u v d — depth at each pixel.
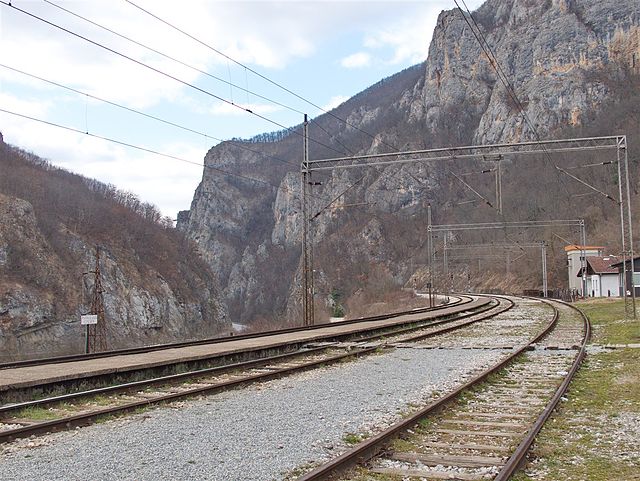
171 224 143.25
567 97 149.38
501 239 91.56
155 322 103.00
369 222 139.12
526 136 147.88
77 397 11.87
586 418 9.70
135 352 19.89
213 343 23.03
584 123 131.50
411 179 133.25
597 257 77.50
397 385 13.40
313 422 9.58
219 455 7.63
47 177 115.25
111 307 95.94
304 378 14.80
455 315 43.44
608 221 91.69
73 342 83.69
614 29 161.88
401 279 126.75
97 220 113.56
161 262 121.31
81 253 100.31
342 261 134.00
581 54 161.50
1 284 82.69
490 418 9.73
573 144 101.50
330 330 28.69
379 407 10.81
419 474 6.73
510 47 179.50
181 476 6.76
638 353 17.67
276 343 21.88
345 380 14.33
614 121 112.75
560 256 98.44
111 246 109.62
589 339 23.22
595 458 7.41
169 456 7.61
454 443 8.09
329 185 159.88
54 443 8.40
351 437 8.49
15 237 90.31
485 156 31.17
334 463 6.70
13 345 78.19
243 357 19.86
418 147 121.06
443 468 7.00
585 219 93.69
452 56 186.00
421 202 128.12
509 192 93.62
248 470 6.97
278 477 6.71
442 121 161.88
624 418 9.62
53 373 13.82
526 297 80.62
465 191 105.75
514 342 22.95
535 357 18.11
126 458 7.53
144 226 126.19
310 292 33.88
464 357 18.61
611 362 16.44
